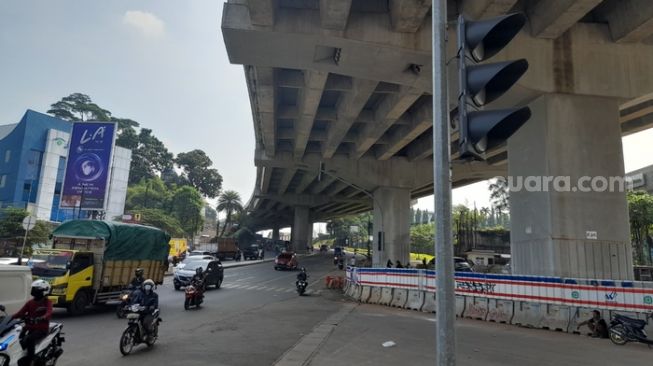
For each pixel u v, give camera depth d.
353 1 14.27
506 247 56.62
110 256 14.84
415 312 16.34
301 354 8.68
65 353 8.52
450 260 3.86
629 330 10.45
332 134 27.69
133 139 99.44
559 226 13.90
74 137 37.44
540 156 14.62
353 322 13.29
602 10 15.05
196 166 112.69
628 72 14.73
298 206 75.81
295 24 13.84
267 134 28.39
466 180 46.03
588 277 13.59
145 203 82.06
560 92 14.46
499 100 15.52
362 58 15.10
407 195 36.34
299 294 22.50
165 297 19.05
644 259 37.12
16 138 54.38
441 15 4.31
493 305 14.20
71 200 36.53
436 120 4.14
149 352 8.75
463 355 8.97
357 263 48.94
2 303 7.86
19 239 35.69
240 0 13.90
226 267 42.81
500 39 4.32
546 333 12.05
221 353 8.71
